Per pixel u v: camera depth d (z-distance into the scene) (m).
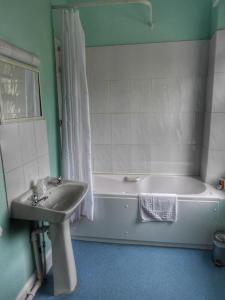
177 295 1.81
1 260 1.48
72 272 1.85
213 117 2.46
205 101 2.69
